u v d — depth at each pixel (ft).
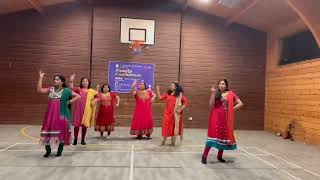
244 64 36.50
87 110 21.99
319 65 25.84
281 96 32.40
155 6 35.73
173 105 22.91
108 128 25.84
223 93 17.62
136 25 35.50
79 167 15.83
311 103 26.68
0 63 34.06
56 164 16.29
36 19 34.45
